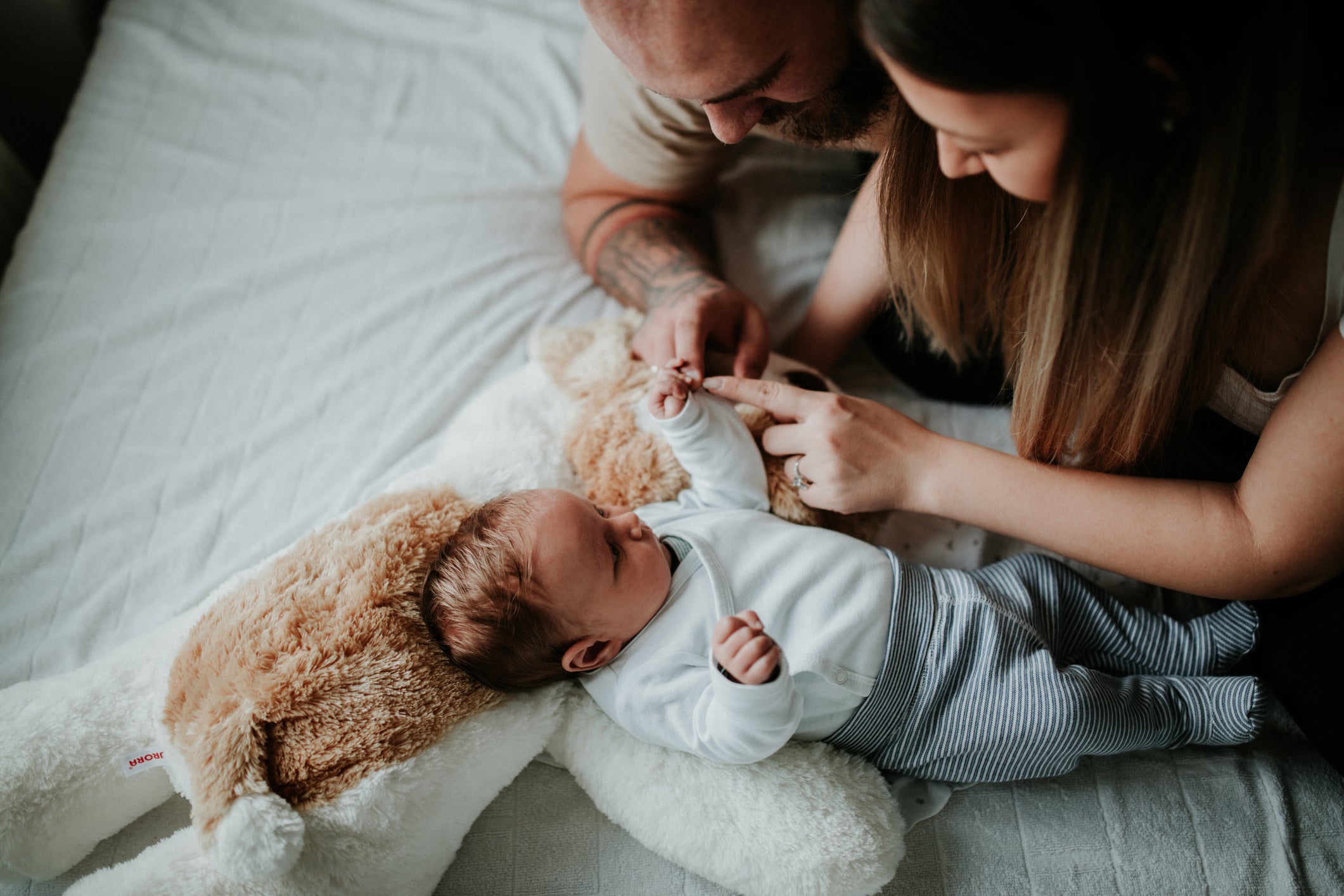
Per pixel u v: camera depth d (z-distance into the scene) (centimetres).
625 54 65
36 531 103
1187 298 64
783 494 102
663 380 96
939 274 89
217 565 101
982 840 90
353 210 131
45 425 110
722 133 75
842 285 113
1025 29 50
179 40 143
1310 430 70
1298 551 76
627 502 105
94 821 83
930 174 78
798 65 66
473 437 108
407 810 81
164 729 82
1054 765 88
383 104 142
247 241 127
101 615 97
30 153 148
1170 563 81
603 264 123
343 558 90
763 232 133
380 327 121
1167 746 90
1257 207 59
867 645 89
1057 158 58
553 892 87
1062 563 98
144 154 133
